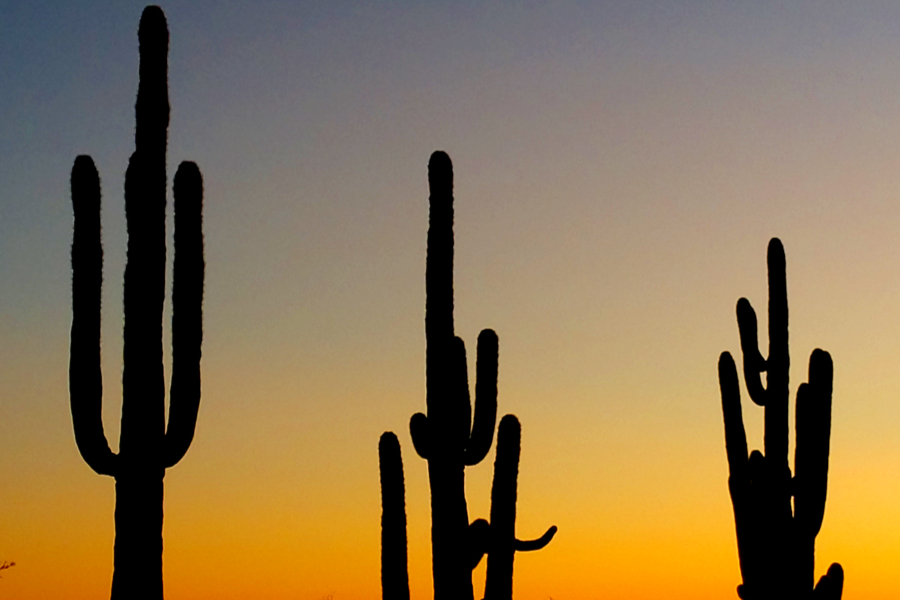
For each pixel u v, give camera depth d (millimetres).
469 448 13977
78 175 11898
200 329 12266
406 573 13531
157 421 11930
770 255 17734
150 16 12578
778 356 17469
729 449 16953
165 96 12523
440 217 14148
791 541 16500
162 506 11875
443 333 14000
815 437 16844
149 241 12148
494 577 13641
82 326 11695
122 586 11570
